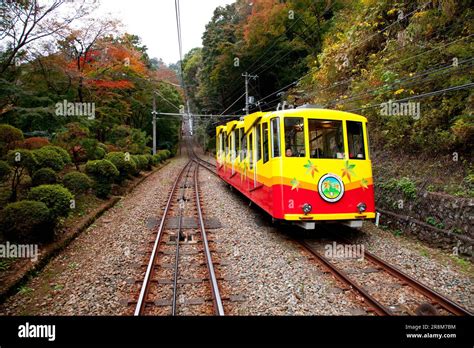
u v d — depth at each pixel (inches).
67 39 531.5
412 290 203.3
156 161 1038.4
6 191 361.1
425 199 299.6
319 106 331.0
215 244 290.2
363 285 209.8
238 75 1190.9
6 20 418.6
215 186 641.0
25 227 245.3
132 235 320.8
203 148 2126.0
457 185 290.4
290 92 863.1
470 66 308.0
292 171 279.3
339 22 687.1
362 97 452.4
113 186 550.6
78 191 388.8
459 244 258.5
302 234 321.4
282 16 773.3
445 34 382.3
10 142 344.2
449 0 351.9
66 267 246.4
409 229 309.3
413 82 353.4
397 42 442.6
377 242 293.0
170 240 304.2
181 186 642.2
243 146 432.8
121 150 737.0
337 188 281.3
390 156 406.0
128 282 215.8
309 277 220.8
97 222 370.0
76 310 182.9
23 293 204.8
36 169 361.7
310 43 837.8
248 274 225.1
